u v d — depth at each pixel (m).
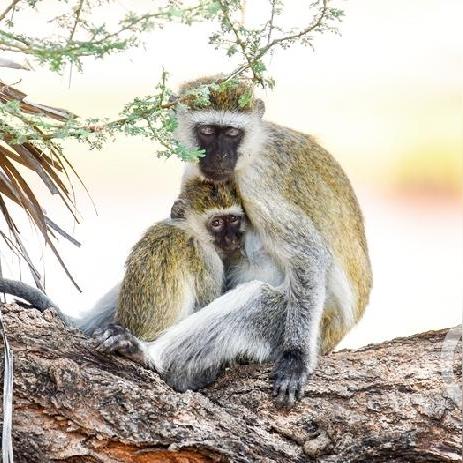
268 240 11.96
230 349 11.09
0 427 8.23
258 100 12.25
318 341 11.89
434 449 8.57
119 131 8.29
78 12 7.74
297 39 8.72
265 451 8.86
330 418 9.14
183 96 8.70
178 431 8.47
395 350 10.17
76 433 8.35
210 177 12.06
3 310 9.34
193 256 11.96
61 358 8.77
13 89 9.02
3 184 9.13
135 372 9.26
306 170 12.16
